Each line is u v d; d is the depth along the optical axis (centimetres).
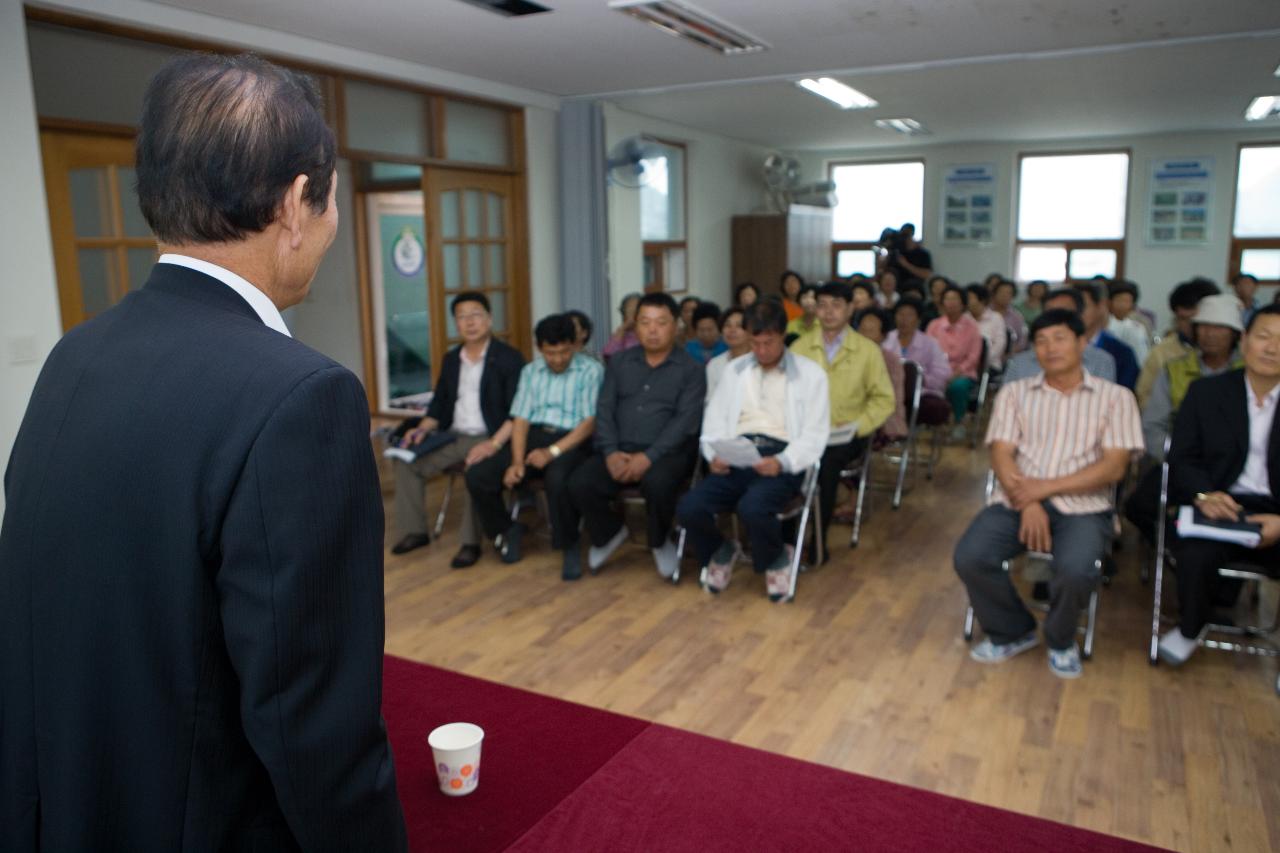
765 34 474
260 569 72
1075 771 231
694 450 390
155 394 74
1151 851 196
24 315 351
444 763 202
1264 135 929
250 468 71
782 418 361
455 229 600
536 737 235
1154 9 432
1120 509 382
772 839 193
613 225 744
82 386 77
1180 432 302
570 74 571
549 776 215
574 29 457
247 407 72
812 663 297
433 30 454
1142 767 233
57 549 74
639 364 390
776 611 343
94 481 73
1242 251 954
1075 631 287
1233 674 287
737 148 977
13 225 346
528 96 627
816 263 1043
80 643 74
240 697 76
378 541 80
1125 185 987
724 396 369
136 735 74
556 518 376
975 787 223
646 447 385
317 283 741
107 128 390
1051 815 212
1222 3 421
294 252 85
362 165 746
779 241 959
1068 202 1013
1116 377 439
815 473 353
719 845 190
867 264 1099
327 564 74
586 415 399
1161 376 365
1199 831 205
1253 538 268
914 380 502
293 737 73
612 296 750
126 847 75
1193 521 278
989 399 783
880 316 482
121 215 400
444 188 586
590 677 287
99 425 74
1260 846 200
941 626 327
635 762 223
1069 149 998
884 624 329
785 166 971
